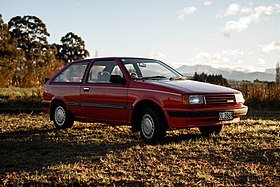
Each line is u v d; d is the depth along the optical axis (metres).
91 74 8.62
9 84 28.33
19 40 45.66
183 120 6.82
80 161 5.91
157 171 5.28
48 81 9.74
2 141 7.79
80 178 4.96
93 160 5.97
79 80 8.84
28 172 5.38
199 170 5.26
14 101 16.33
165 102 7.00
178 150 6.45
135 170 5.38
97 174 5.18
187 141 7.23
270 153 6.07
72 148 6.98
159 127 7.11
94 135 8.25
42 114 12.92
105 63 8.44
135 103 7.43
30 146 7.22
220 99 7.18
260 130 8.42
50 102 9.49
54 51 47.56
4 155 6.53
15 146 7.28
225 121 7.20
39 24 46.69
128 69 7.96
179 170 5.30
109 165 5.58
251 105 15.92
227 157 5.91
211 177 4.94
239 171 5.18
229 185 4.61
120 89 7.77
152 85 7.32
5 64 33.94
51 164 5.79
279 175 4.95
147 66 8.30
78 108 8.77
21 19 46.06
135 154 6.27
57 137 8.13
